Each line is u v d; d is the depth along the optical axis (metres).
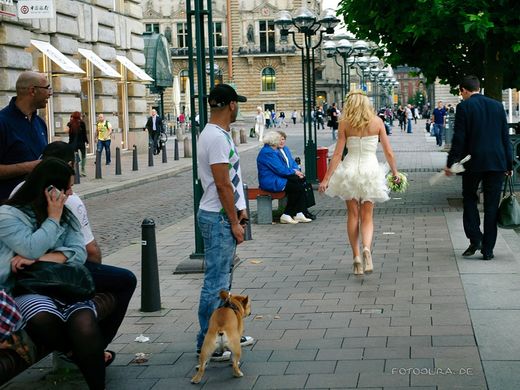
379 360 6.03
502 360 5.88
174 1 97.50
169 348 6.70
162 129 39.03
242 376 5.82
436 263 9.62
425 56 16.88
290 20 21.03
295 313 7.59
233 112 6.21
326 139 49.28
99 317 5.80
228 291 6.37
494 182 9.49
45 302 5.20
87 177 25.31
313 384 5.59
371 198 9.02
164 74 47.25
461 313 7.28
